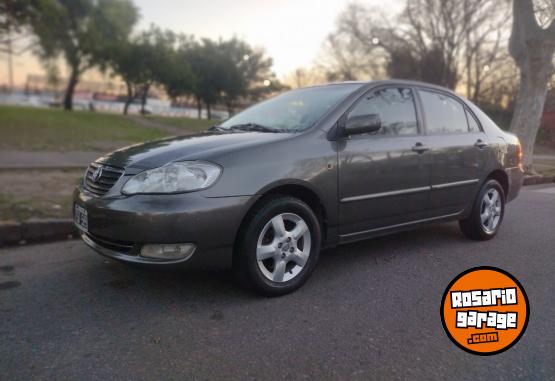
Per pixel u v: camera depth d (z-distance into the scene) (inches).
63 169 336.5
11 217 193.5
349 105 152.2
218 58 2150.6
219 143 133.8
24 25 1019.3
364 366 98.4
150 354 101.4
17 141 532.7
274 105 175.3
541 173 474.3
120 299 130.1
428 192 171.2
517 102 475.2
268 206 127.6
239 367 97.0
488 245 193.3
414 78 1612.9
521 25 453.7
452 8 1470.2
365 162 148.6
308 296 134.6
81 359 99.1
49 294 132.9
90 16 1277.1
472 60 1549.0
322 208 142.6
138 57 1644.9
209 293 135.0
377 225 158.6
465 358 102.8
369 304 129.7
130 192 120.9
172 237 115.9
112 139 634.8
